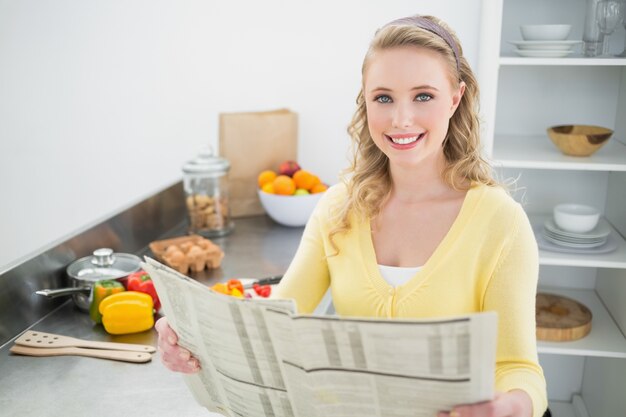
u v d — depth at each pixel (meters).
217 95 2.79
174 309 1.12
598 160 2.18
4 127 2.93
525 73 2.50
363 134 1.34
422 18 1.23
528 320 1.14
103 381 1.53
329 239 1.31
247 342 1.02
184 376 1.22
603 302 2.55
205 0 2.70
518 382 1.07
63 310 1.91
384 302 1.22
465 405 0.92
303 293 1.35
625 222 2.31
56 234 3.04
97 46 2.80
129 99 2.84
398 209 1.28
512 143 2.42
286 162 2.60
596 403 2.51
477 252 1.19
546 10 2.44
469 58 2.56
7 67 2.86
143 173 2.92
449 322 0.85
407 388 0.93
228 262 2.23
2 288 1.70
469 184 1.26
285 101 2.75
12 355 1.64
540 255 2.23
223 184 2.49
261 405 1.10
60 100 2.88
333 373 0.96
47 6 2.78
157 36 2.76
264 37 2.70
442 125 1.17
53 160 2.95
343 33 2.64
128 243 2.32
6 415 1.39
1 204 3.03
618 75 2.45
